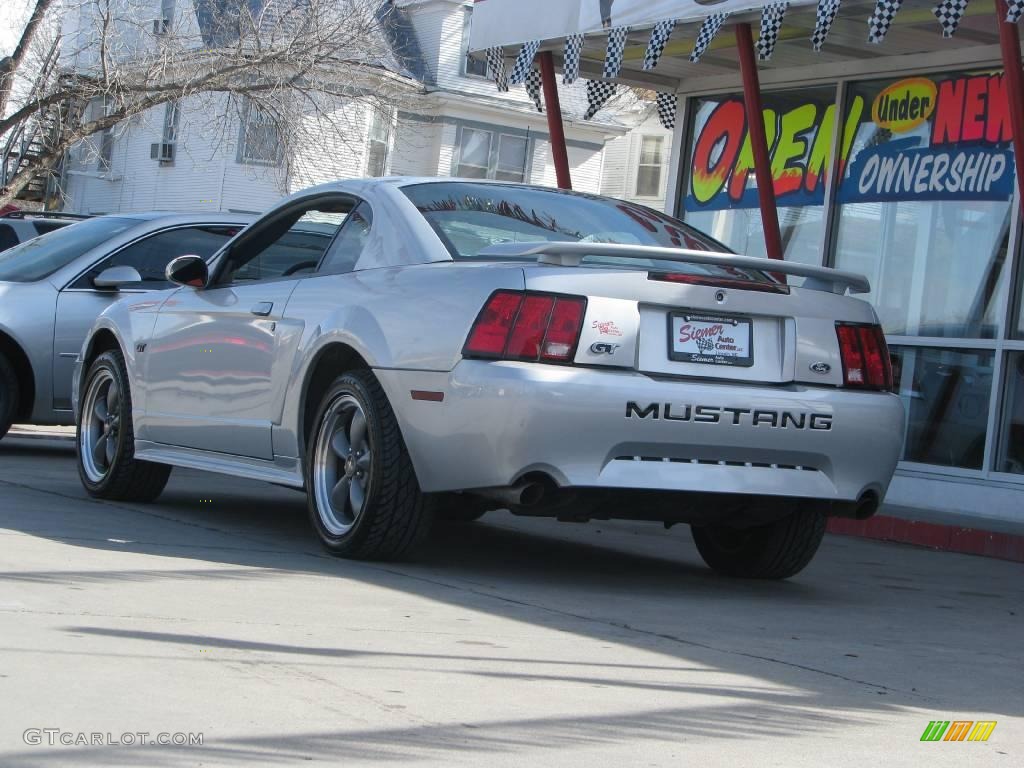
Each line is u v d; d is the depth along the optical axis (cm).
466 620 531
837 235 1439
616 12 1199
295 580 591
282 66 3066
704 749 369
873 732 405
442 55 4634
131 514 796
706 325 631
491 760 340
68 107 3061
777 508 650
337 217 743
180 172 4384
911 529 1084
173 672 404
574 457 598
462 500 655
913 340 1344
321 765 324
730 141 1577
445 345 611
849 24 1241
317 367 698
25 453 1194
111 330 870
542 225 698
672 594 657
